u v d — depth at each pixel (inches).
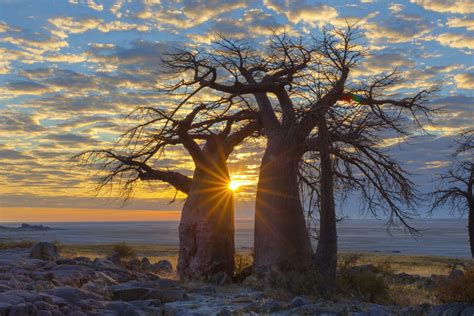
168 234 7701.8
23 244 959.6
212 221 777.6
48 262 640.4
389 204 706.2
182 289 616.4
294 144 685.9
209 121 769.6
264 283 642.2
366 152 692.7
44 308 403.9
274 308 501.4
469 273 480.7
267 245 702.5
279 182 709.3
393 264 1547.7
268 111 761.0
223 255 775.1
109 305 465.1
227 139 820.6
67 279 546.3
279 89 716.0
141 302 503.5
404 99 700.0
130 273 685.3
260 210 719.7
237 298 571.2
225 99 732.0
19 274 542.3
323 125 632.4
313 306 502.0
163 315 470.3
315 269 642.8
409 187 705.6
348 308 512.7
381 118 679.7
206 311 490.3
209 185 793.6
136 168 798.5
